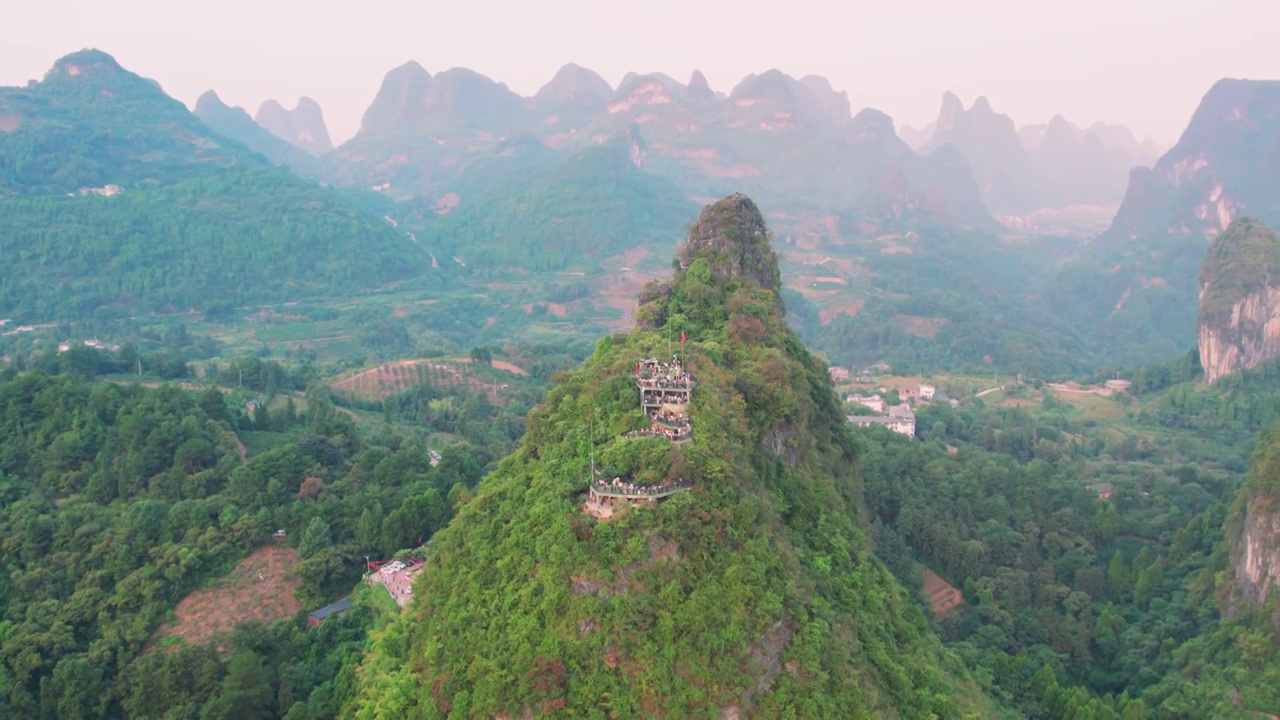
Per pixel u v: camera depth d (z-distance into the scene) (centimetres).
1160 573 17925
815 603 9869
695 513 9769
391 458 19525
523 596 9681
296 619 14150
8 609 13475
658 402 11944
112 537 14775
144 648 13300
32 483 16575
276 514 16212
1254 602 15200
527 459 12444
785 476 12506
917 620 13250
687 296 16625
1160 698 14225
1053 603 17812
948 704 10550
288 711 12256
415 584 12156
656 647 8800
